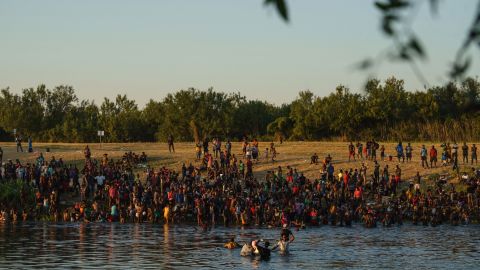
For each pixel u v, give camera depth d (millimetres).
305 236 52344
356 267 36625
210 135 129125
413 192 66688
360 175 69375
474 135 100375
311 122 121375
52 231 54719
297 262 38375
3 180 68438
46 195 66875
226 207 60406
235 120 130500
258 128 133375
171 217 62250
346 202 63906
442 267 36844
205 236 51875
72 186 68562
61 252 41938
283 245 42094
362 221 62594
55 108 155625
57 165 71812
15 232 53812
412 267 36750
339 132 119938
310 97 125812
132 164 81750
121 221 62812
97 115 142375
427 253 42469
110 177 67812
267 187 65875
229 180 67812
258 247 40219
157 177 67188
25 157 88312
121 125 136250
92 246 45031
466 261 39125
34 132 152625
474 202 63969
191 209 62906
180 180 68438
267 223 59875
